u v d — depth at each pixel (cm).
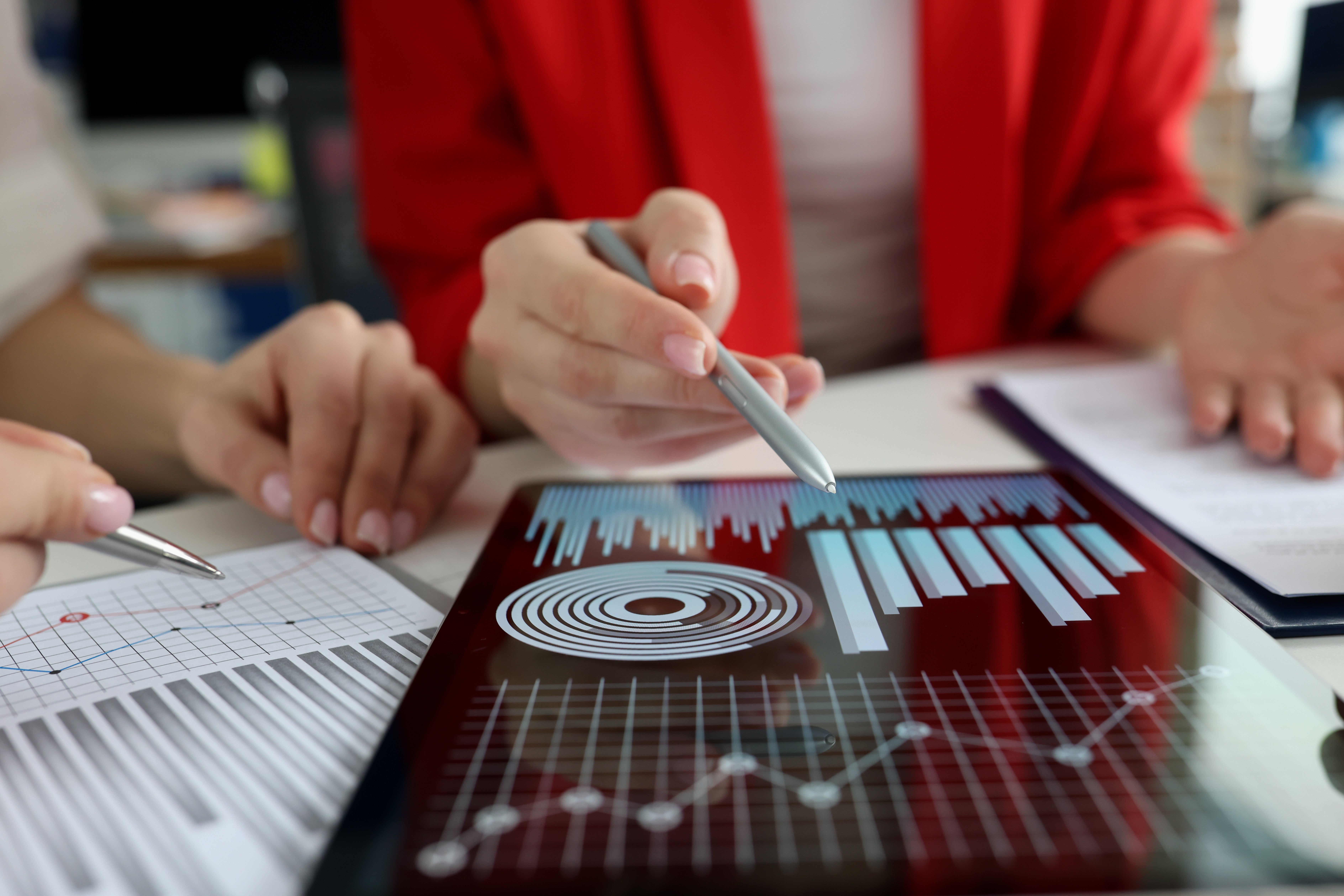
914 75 81
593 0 71
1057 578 33
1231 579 33
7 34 68
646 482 45
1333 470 43
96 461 52
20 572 26
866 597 32
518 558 36
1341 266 50
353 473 40
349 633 31
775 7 78
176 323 240
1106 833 19
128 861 19
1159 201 80
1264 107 172
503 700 25
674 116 73
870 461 49
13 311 60
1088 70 80
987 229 78
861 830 19
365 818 20
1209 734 23
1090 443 49
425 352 63
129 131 243
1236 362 51
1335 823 19
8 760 24
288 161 124
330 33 239
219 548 40
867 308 85
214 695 27
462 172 73
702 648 28
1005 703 24
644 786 21
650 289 38
